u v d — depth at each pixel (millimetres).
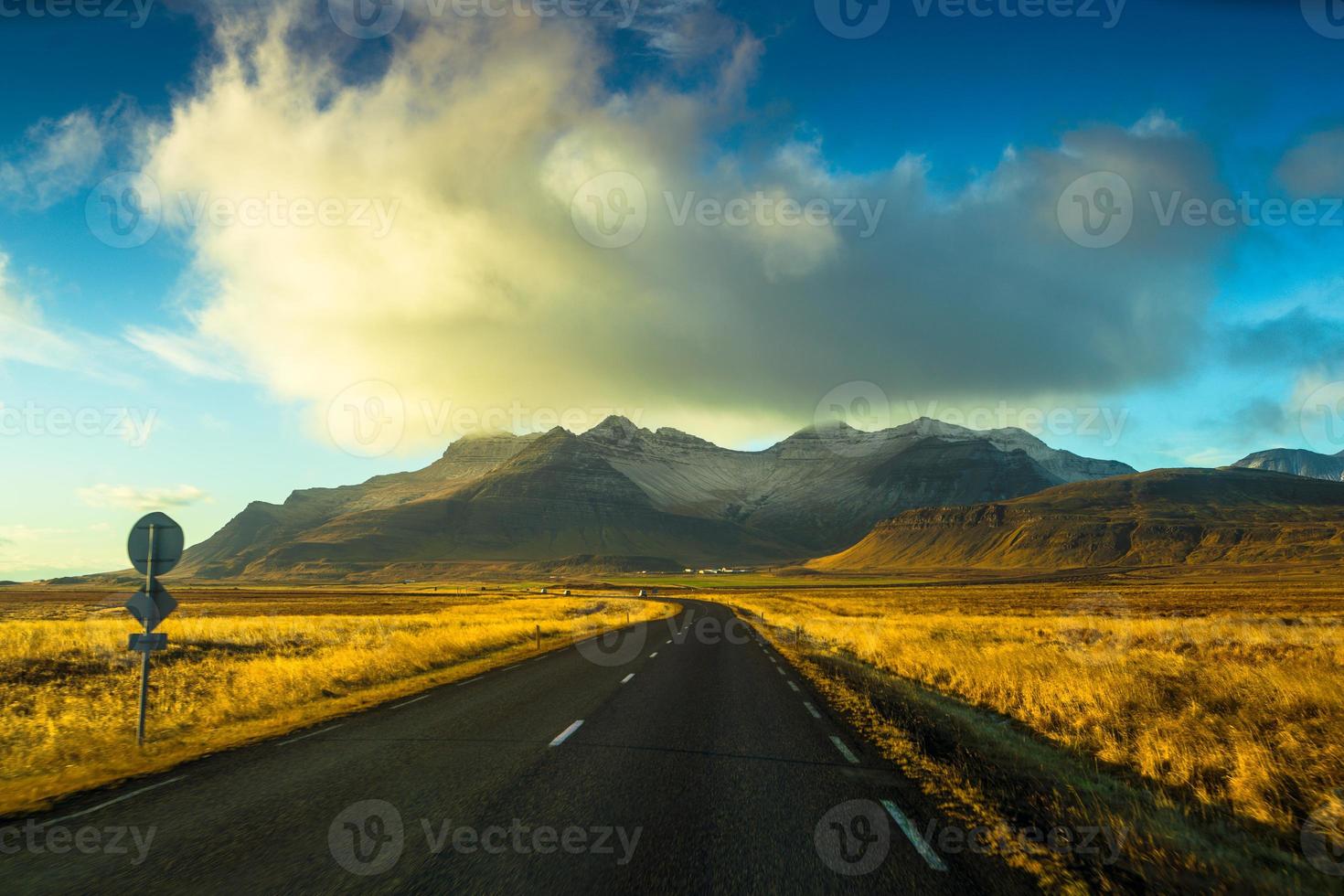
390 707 13594
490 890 5109
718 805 7184
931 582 176000
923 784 8008
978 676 15828
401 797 7441
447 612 65250
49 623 35938
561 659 23188
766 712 12922
